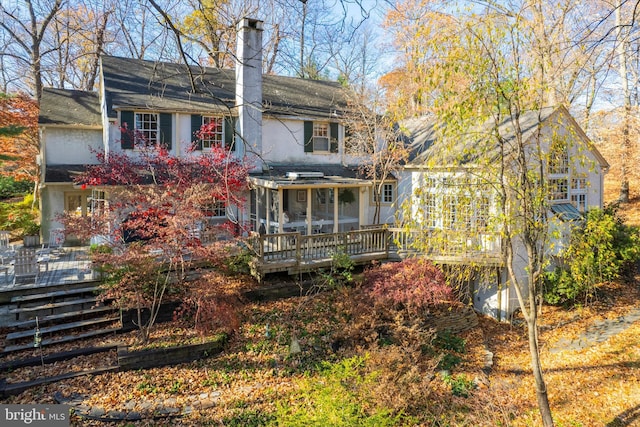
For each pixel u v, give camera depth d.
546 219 9.10
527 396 10.07
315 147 18.59
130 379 9.27
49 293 11.27
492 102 8.28
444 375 10.41
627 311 14.34
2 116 17.92
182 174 12.52
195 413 8.39
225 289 11.52
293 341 10.69
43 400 8.39
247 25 16.23
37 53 21.88
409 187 16.80
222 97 17.66
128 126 15.00
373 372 8.24
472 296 15.50
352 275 13.77
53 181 15.43
